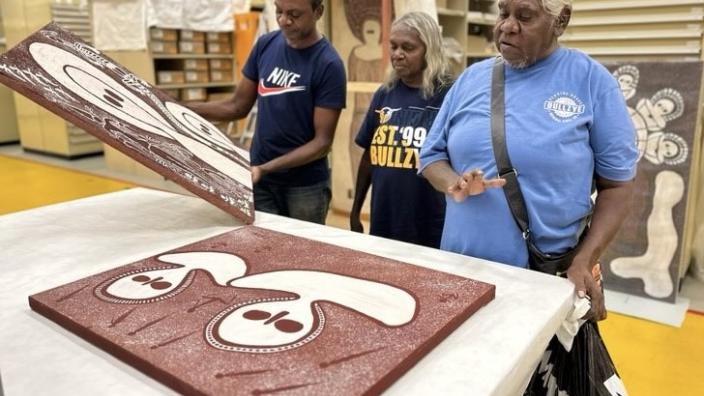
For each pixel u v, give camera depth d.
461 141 1.26
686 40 2.72
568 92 1.16
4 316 0.88
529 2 1.11
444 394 0.68
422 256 1.18
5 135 7.75
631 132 1.16
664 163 2.76
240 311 0.85
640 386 2.09
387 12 3.11
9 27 6.66
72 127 6.59
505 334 0.83
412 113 1.78
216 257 1.11
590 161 1.17
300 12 1.80
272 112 1.99
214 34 5.50
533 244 1.19
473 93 1.28
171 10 5.00
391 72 1.88
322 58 1.91
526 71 1.21
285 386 0.65
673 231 2.80
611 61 2.83
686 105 2.67
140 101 1.52
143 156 1.21
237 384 0.66
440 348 0.79
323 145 1.94
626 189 1.17
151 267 1.05
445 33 3.50
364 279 0.99
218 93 5.78
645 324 2.61
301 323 0.81
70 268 1.09
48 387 0.69
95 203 1.61
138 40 5.01
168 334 0.78
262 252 1.14
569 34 3.01
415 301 0.90
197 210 1.53
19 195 5.03
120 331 0.79
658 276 2.86
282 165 1.86
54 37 1.46
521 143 1.17
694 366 2.23
